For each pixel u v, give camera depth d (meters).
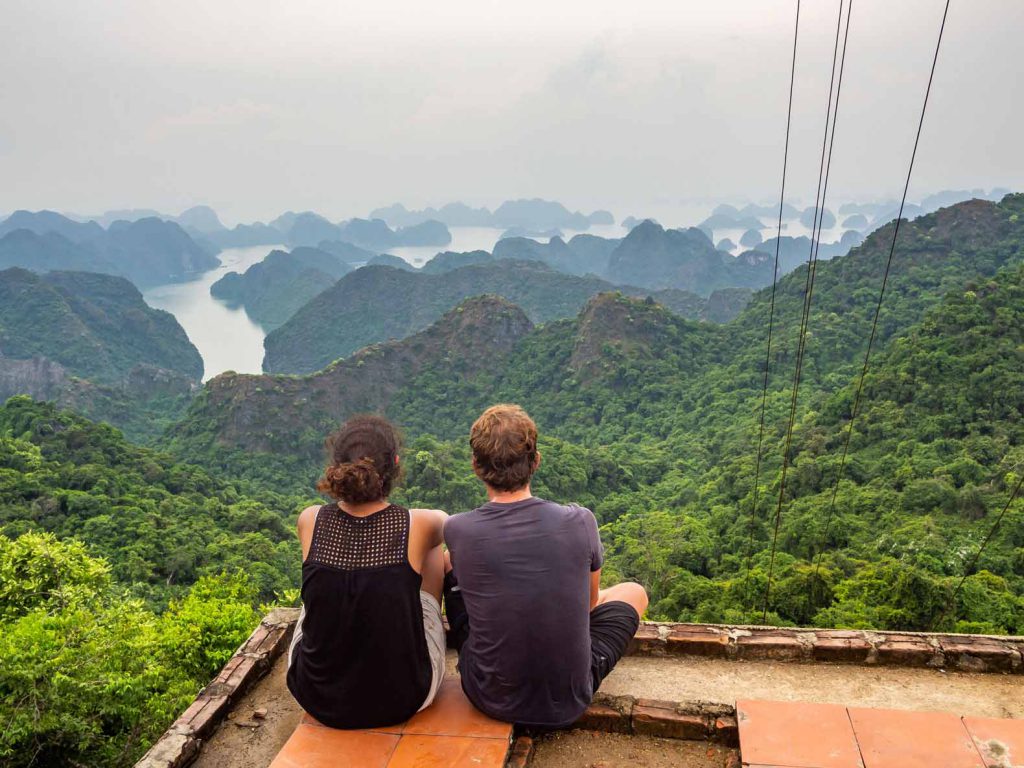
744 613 26.41
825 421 55.84
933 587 22.83
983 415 45.72
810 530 37.22
